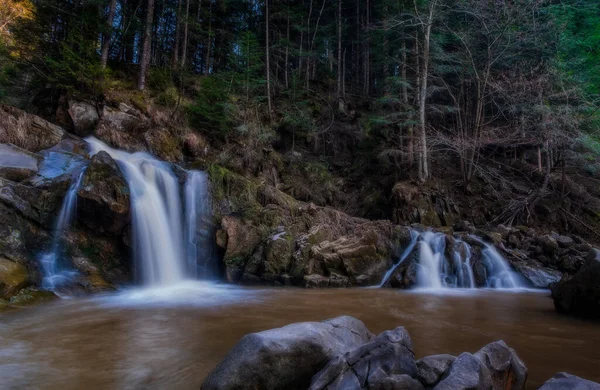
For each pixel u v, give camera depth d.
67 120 13.89
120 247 10.09
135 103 15.91
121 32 19.50
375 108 24.42
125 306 7.28
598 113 18.16
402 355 2.94
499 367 3.00
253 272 11.16
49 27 15.31
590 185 20.20
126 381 3.53
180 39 26.95
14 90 16.80
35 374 3.68
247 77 20.12
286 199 14.75
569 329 5.80
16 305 6.86
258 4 31.42
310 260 11.27
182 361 4.11
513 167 21.59
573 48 20.47
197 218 12.22
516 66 19.55
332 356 3.25
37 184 9.16
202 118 17.58
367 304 7.92
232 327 5.67
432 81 23.67
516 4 18.94
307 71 27.09
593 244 16.39
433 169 21.52
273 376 3.06
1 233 7.80
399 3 21.58
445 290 10.80
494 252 12.53
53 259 8.77
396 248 12.81
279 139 21.45
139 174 10.95
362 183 20.55
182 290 9.66
